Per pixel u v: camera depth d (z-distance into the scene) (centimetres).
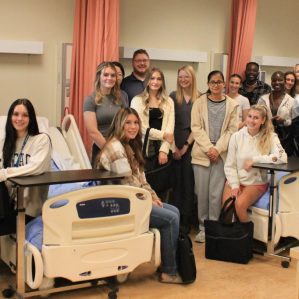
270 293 313
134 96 419
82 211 275
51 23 430
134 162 318
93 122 359
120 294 302
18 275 274
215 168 405
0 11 407
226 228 365
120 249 289
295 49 623
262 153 377
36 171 277
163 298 300
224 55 538
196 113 411
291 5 609
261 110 377
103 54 428
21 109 286
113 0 426
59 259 271
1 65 413
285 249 391
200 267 353
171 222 312
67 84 438
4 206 270
